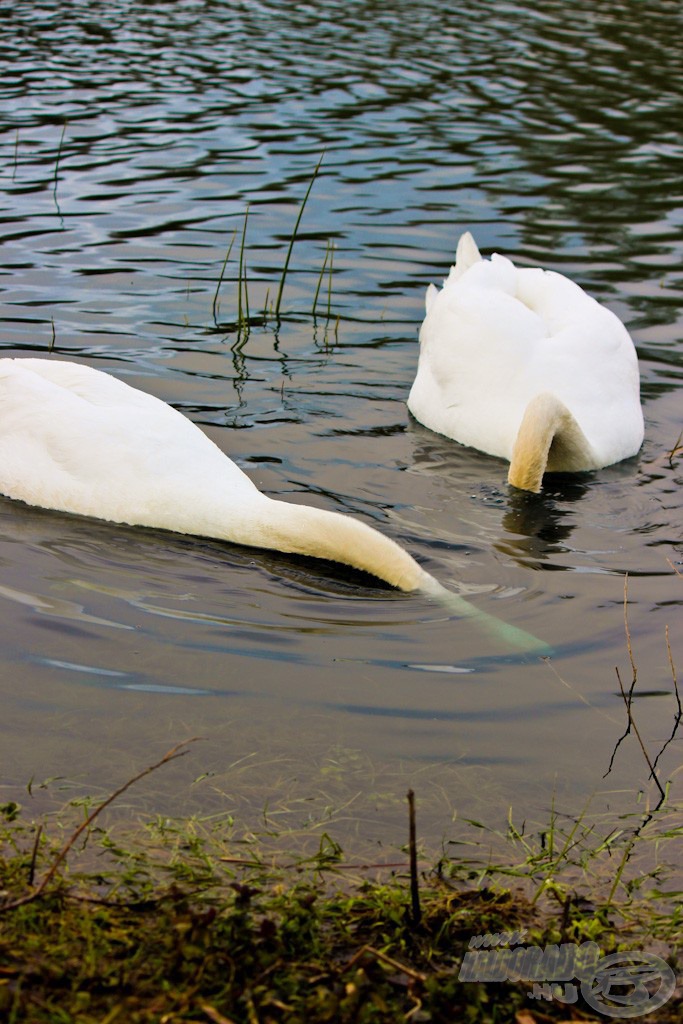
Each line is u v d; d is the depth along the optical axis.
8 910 4.65
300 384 10.85
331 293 12.65
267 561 8.02
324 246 13.70
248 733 5.95
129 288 12.34
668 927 4.95
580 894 5.09
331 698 6.30
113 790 5.48
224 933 4.61
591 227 14.44
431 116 18.50
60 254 12.98
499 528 8.70
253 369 11.02
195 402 10.27
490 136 17.66
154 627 6.95
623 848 5.35
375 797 5.56
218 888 4.95
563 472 9.93
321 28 24.20
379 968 4.53
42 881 4.88
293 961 4.57
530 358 10.58
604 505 9.21
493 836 5.37
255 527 8.22
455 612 7.35
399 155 16.66
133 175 15.41
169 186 15.08
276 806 5.46
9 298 11.87
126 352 11.03
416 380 10.91
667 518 8.98
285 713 6.14
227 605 7.32
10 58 20.62
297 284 12.79
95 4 25.70
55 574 7.56
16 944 4.52
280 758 5.78
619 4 27.88
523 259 13.44
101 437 8.65
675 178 16.22
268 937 4.57
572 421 9.65
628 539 8.57
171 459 8.62
